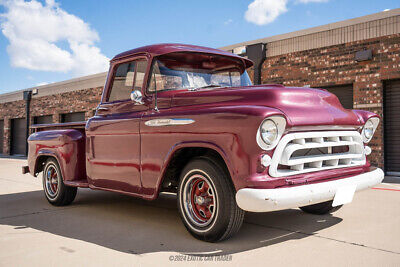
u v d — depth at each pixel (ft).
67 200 16.61
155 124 11.68
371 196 17.97
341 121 10.85
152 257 9.32
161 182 11.59
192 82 12.94
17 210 15.94
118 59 14.08
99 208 16.20
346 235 11.07
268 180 9.21
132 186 12.55
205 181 10.44
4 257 9.53
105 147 13.73
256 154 9.20
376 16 27.61
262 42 34.37
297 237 10.94
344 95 30.25
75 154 15.79
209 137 10.10
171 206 16.58
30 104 67.72
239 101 10.49
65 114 61.00
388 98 27.99
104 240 11.00
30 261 9.19
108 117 13.85
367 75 28.09
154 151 11.69
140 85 13.02
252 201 8.93
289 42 32.58
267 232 11.55
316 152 10.74
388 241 10.40
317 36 30.83
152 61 12.78
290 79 32.50
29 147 18.42
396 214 13.89
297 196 9.23
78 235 11.64
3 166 41.78
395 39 26.76
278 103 9.93
